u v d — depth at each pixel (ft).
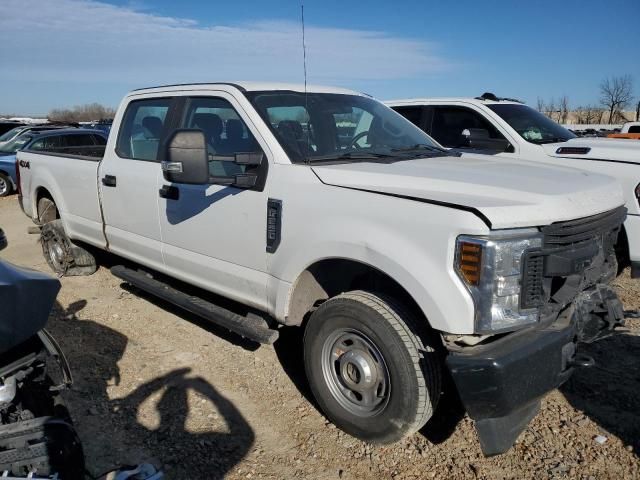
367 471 10.03
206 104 13.87
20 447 7.00
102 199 16.92
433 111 24.29
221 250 12.96
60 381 8.32
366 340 10.19
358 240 9.96
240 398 12.37
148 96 15.79
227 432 11.10
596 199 10.15
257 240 11.98
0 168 48.34
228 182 12.32
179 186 13.76
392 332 9.67
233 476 9.85
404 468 10.09
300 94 13.73
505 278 8.73
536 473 9.88
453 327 8.86
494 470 9.99
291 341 15.26
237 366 13.82
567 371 9.56
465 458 10.34
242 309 15.52
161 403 12.08
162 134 14.88
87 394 12.37
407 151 13.44
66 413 8.55
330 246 10.43
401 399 9.71
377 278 11.16
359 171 10.75
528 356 8.70
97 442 10.68
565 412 11.68
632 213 17.81
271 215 11.57
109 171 16.44
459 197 9.37
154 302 18.19
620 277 20.06
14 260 24.32
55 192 19.61
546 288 9.31
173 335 15.60
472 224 8.66
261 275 12.10
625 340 14.96
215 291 13.50
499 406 8.60
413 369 9.55
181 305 14.05
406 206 9.48
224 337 15.49
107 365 13.76
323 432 11.14
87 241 18.62
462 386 8.70
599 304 10.70
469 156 13.66
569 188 10.02
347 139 13.30
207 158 11.34
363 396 10.44
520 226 8.83
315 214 10.75
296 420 11.56
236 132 12.88
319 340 10.96
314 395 11.39
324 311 10.79
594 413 11.63
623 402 12.02
